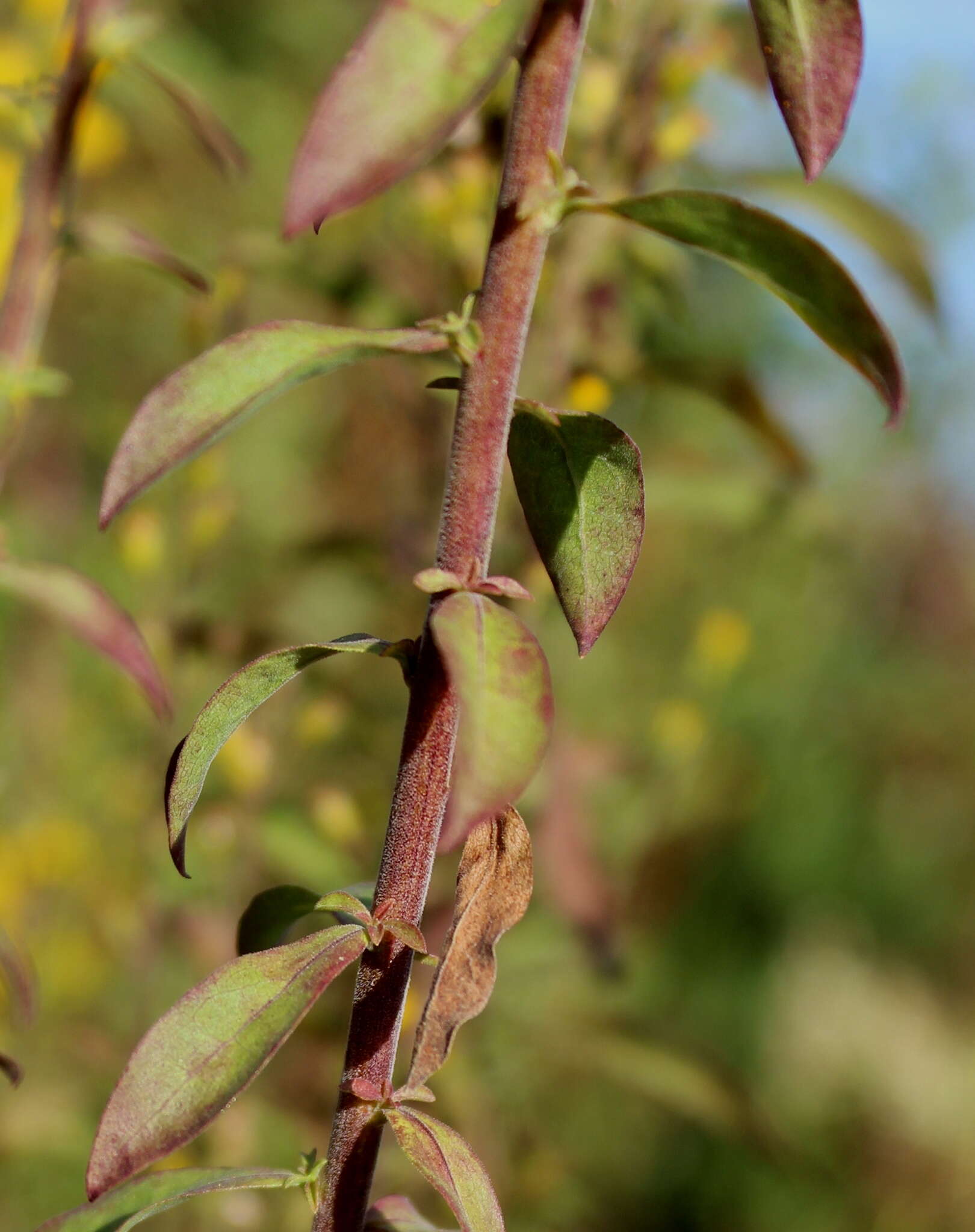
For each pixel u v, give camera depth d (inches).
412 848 13.5
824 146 13.2
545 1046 24.8
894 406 13.1
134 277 42.6
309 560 25.1
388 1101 13.5
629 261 22.3
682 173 22.9
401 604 25.5
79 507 37.9
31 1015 16.4
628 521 13.7
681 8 21.1
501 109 20.3
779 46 13.2
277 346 13.2
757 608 42.1
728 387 22.2
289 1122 23.3
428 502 25.0
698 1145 39.8
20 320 17.0
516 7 12.8
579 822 23.5
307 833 23.5
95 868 29.0
